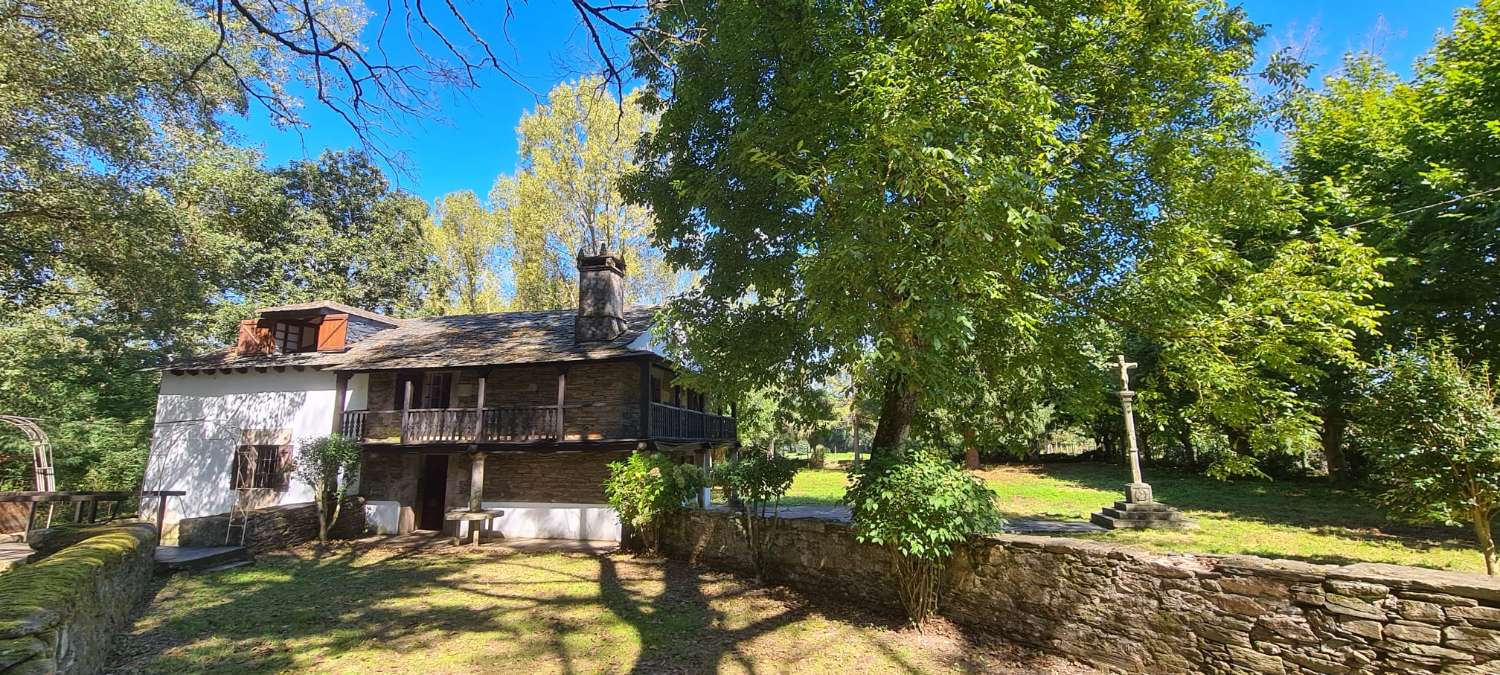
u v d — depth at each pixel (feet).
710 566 35.45
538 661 20.83
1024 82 18.71
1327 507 55.36
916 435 32.53
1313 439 24.27
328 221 90.84
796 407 33.14
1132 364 48.55
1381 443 22.25
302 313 60.34
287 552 43.96
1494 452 19.69
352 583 33.58
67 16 38.55
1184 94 24.71
